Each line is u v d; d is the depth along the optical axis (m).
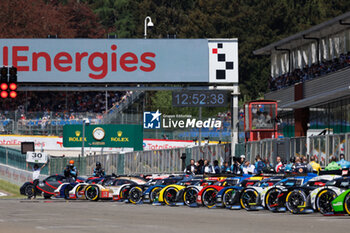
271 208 70.19
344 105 114.62
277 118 135.00
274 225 52.16
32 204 93.38
